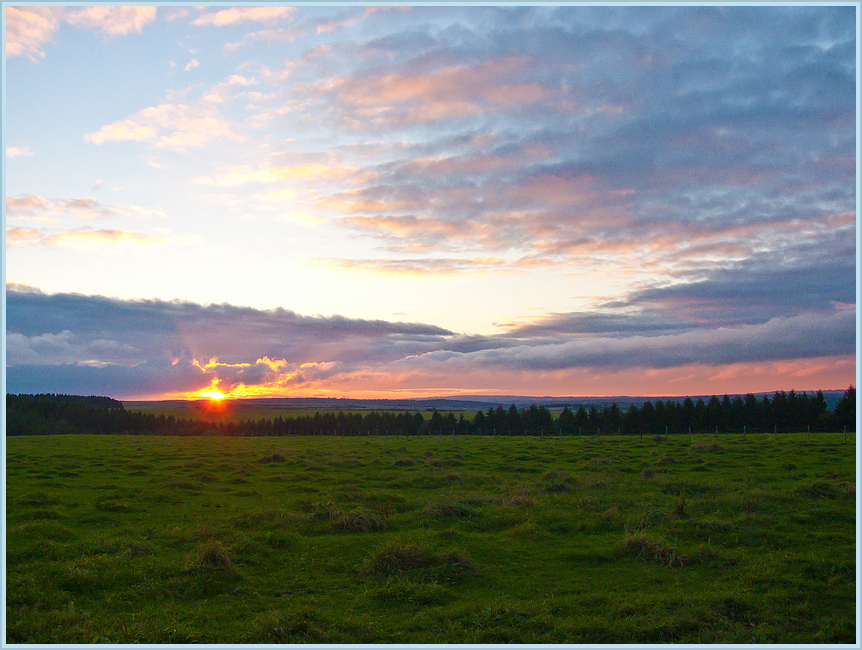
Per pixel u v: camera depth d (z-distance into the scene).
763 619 11.17
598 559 15.09
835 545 15.55
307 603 12.29
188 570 13.48
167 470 30.31
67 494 23.39
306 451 41.75
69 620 10.93
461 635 10.66
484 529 18.16
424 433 97.50
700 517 18.36
